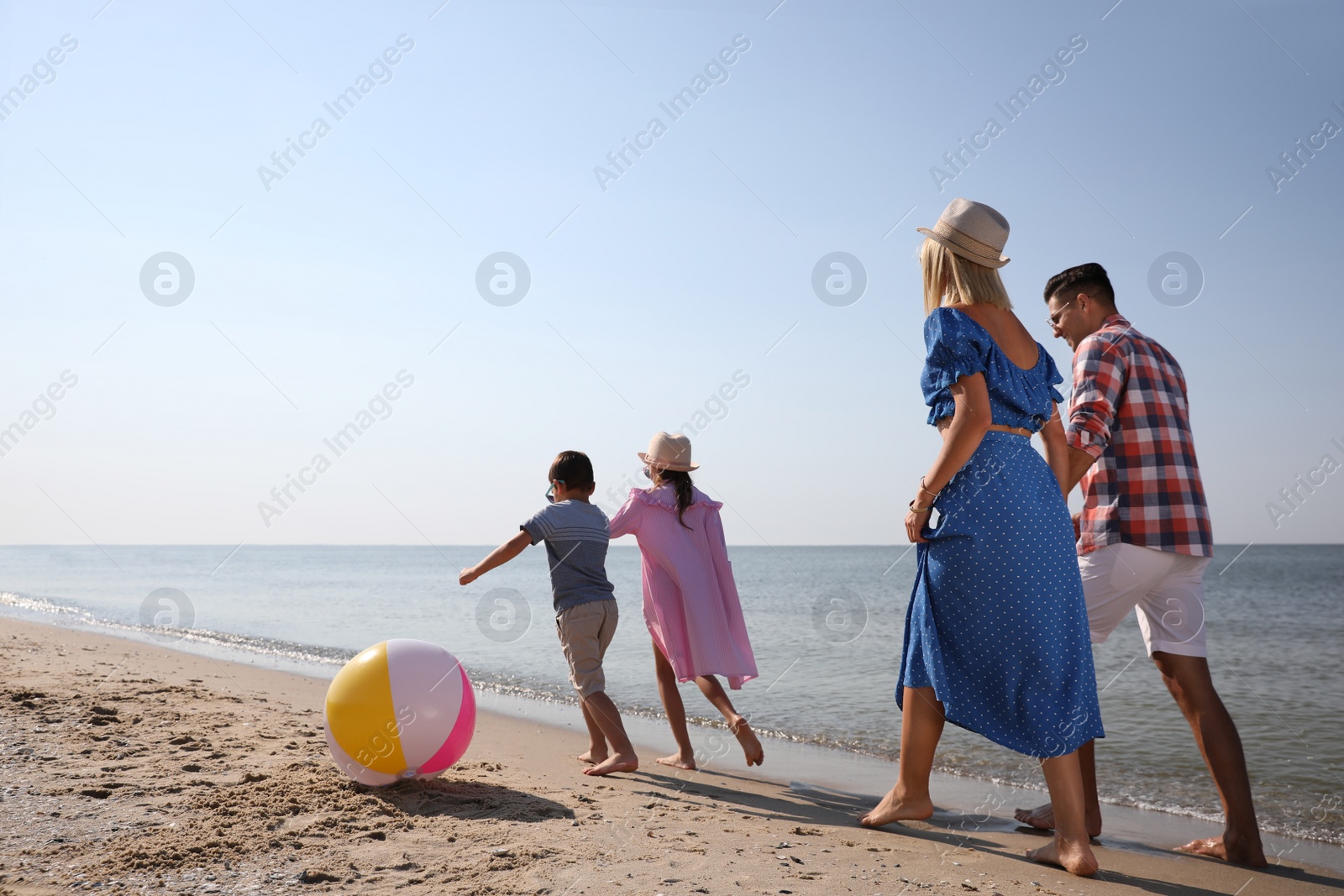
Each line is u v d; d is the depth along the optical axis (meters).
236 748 3.90
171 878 2.33
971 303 2.98
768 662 9.06
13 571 38.47
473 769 4.01
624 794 3.65
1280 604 20.88
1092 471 3.41
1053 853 2.81
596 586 4.23
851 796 4.00
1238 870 2.98
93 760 3.56
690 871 2.54
